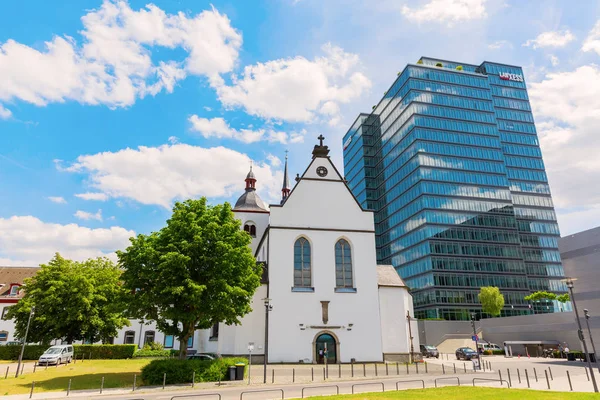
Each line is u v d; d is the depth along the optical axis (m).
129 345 48.47
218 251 30.80
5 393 24.16
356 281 44.66
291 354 41.22
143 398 21.28
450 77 115.62
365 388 24.56
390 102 123.75
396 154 117.19
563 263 46.66
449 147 108.50
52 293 46.75
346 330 42.75
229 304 30.39
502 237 104.44
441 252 98.75
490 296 84.19
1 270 66.38
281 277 43.41
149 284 30.20
